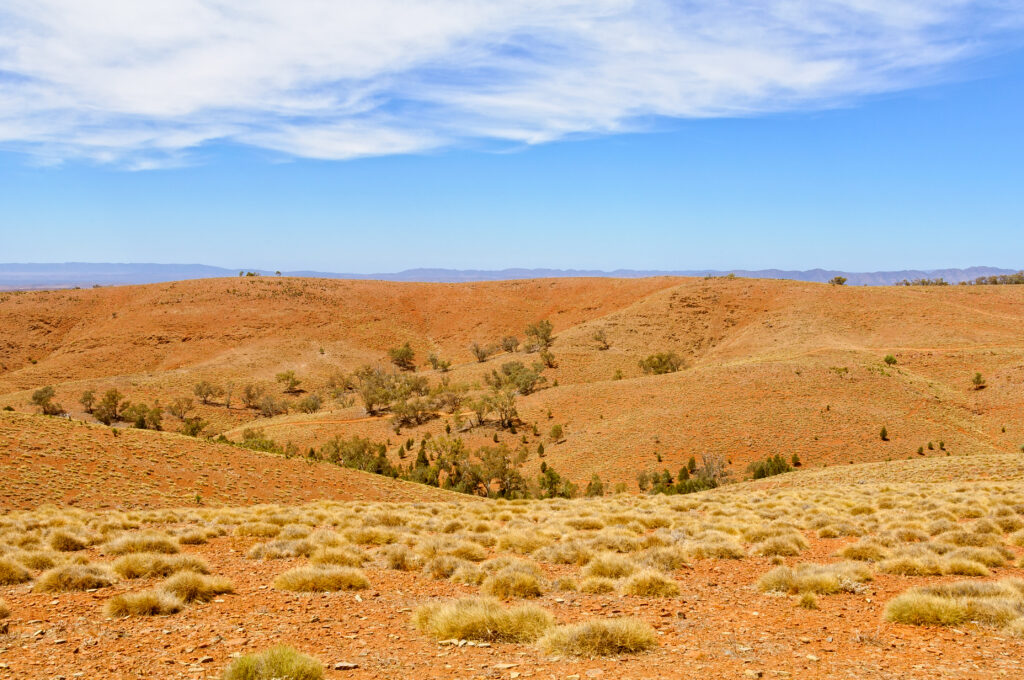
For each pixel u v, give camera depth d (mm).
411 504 25828
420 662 6891
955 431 72250
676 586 10227
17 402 113188
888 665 6762
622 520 17969
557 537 15914
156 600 8734
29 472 32344
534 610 8227
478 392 114562
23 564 11242
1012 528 15539
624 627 7410
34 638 7547
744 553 13188
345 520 18297
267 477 41281
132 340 158000
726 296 164125
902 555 12289
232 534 16297
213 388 127125
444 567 11547
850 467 43219
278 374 138000
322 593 10070
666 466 70188
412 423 102125
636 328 152000
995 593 9156
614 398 94250
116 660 6805
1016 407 77438
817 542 14820
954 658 6988
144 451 40188
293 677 6074
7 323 163375
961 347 107062
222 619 8508
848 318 136375
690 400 86312
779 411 78375
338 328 179125
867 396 80688
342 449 72688
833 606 9305
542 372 127438
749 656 7078
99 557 12711
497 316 196125
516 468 74125
